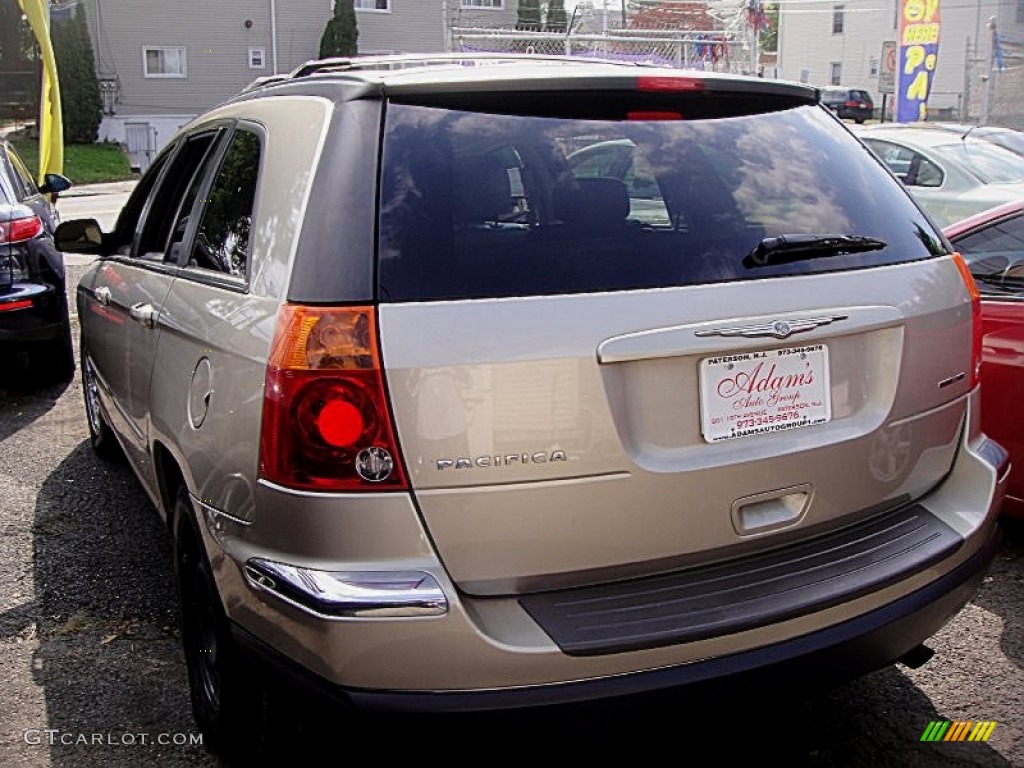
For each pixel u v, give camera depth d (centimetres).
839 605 261
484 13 3847
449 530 237
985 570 300
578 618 242
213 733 307
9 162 788
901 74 1972
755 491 262
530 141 271
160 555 459
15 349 711
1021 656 370
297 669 248
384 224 247
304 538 240
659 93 292
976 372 315
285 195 271
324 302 241
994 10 4103
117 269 449
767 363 262
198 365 296
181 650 380
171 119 3616
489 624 238
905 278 290
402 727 236
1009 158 971
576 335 241
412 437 234
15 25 3516
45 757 316
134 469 431
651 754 314
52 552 463
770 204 287
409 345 235
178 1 3541
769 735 325
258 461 250
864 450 279
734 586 258
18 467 576
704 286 258
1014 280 438
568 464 241
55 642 385
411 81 267
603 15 2755
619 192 270
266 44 3666
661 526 252
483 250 249
